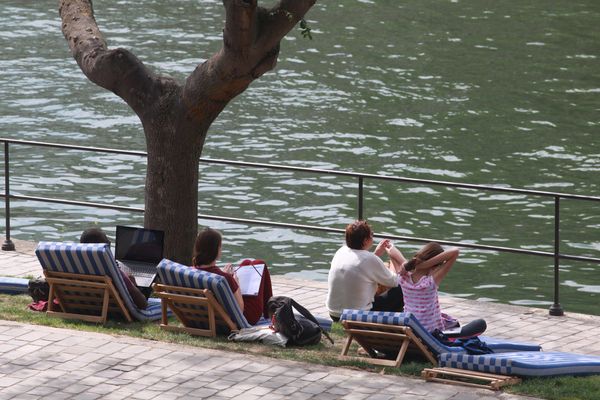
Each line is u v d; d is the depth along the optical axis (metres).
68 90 70.31
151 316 26.84
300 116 65.06
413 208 49.72
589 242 45.38
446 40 84.62
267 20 26.48
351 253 27.12
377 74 75.00
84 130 62.22
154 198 30.12
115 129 62.59
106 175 54.16
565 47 82.88
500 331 28.06
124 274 26.61
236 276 26.45
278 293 30.97
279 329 24.97
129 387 21.66
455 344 24.17
